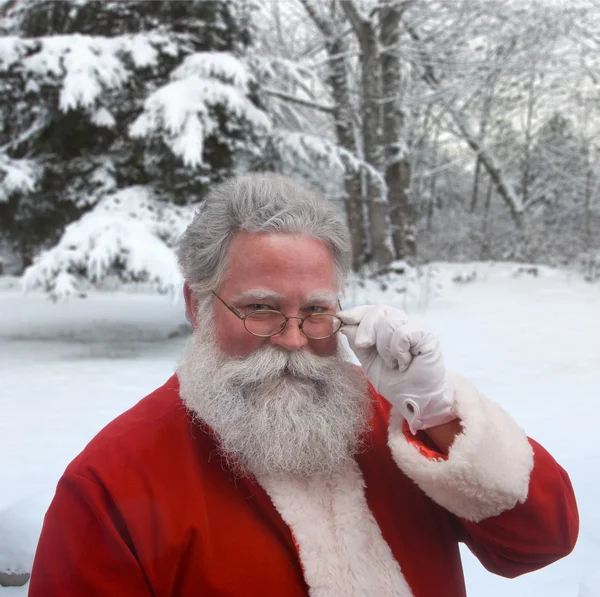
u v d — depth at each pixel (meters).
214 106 7.76
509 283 13.57
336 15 14.98
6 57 7.19
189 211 7.91
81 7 8.27
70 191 8.35
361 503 1.04
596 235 18.20
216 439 1.04
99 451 0.99
